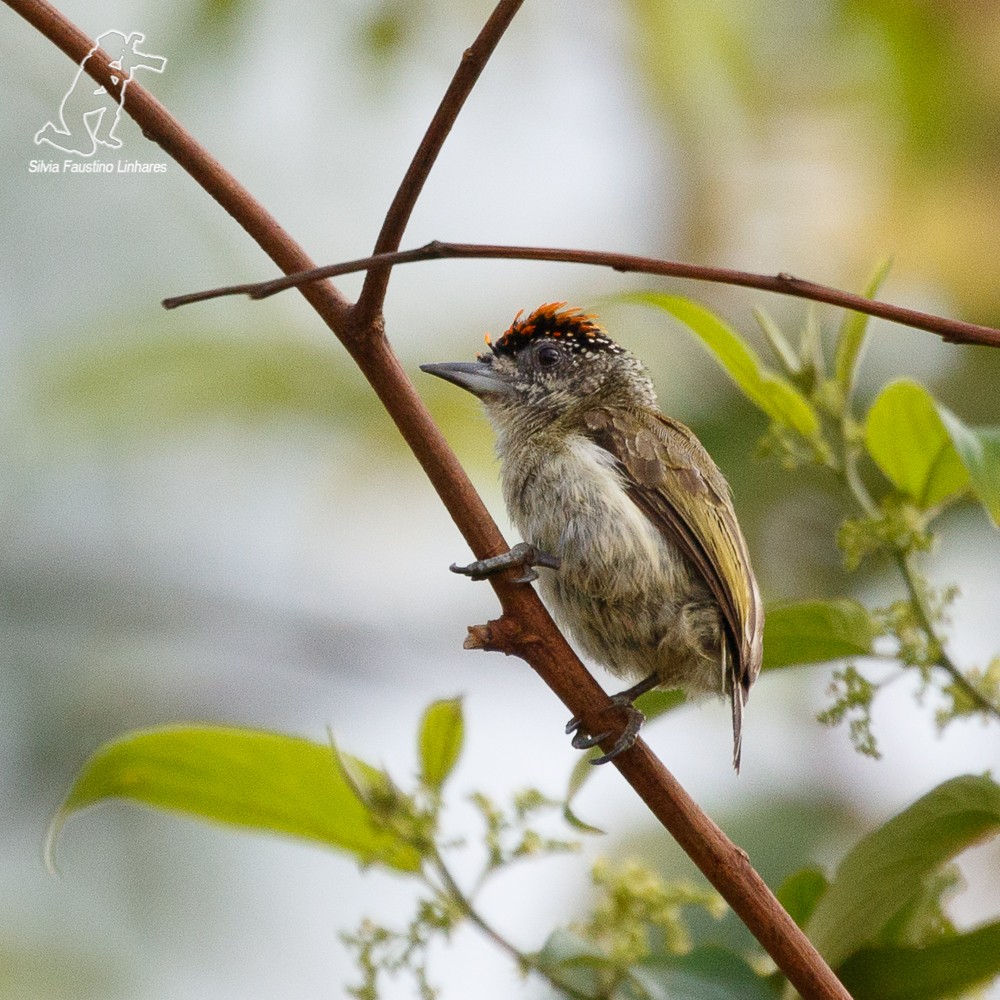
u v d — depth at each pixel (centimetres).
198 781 634
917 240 1172
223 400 1259
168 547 1414
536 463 780
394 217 527
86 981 1115
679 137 1202
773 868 1027
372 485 1348
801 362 637
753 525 1202
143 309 1284
